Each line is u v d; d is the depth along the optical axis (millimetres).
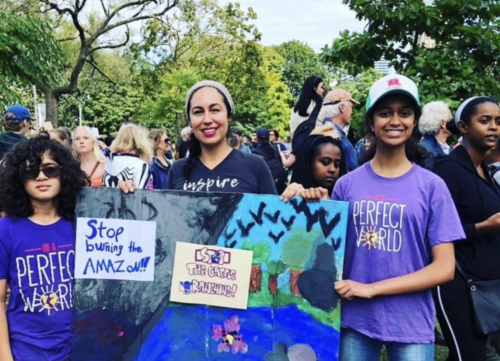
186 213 2469
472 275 2807
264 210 2424
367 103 2336
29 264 2354
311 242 2375
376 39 5312
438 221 2230
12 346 2330
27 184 2348
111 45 25734
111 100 51906
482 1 4957
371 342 2357
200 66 28969
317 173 3203
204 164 2779
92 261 2449
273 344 2404
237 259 2430
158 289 2465
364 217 2301
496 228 2725
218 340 2441
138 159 4617
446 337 2891
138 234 2473
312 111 4633
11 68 14562
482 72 4996
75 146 5227
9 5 22078
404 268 2242
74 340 2416
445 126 4426
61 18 24031
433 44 5551
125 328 2451
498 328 2770
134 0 24750
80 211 2463
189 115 2754
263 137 8758
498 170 3494
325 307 2350
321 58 5598
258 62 29453
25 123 5785
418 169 2301
